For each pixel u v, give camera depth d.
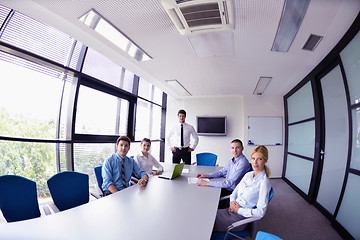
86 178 2.04
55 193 1.77
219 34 2.33
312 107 3.72
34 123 2.42
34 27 2.34
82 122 3.10
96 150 3.46
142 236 1.04
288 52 2.79
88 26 2.21
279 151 5.57
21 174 2.30
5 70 2.12
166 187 2.02
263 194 1.65
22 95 2.29
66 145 2.80
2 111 2.10
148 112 5.51
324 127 3.29
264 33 2.28
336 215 2.57
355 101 2.36
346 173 2.48
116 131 4.09
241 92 5.38
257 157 1.83
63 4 1.84
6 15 2.07
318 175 3.39
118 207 1.45
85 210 1.38
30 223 1.16
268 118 5.68
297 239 2.32
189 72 3.72
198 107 6.21
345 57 2.47
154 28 2.24
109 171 2.24
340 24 2.12
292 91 4.82
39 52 2.38
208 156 4.05
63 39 2.68
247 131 5.73
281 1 1.76
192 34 2.32
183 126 4.09
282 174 5.45
